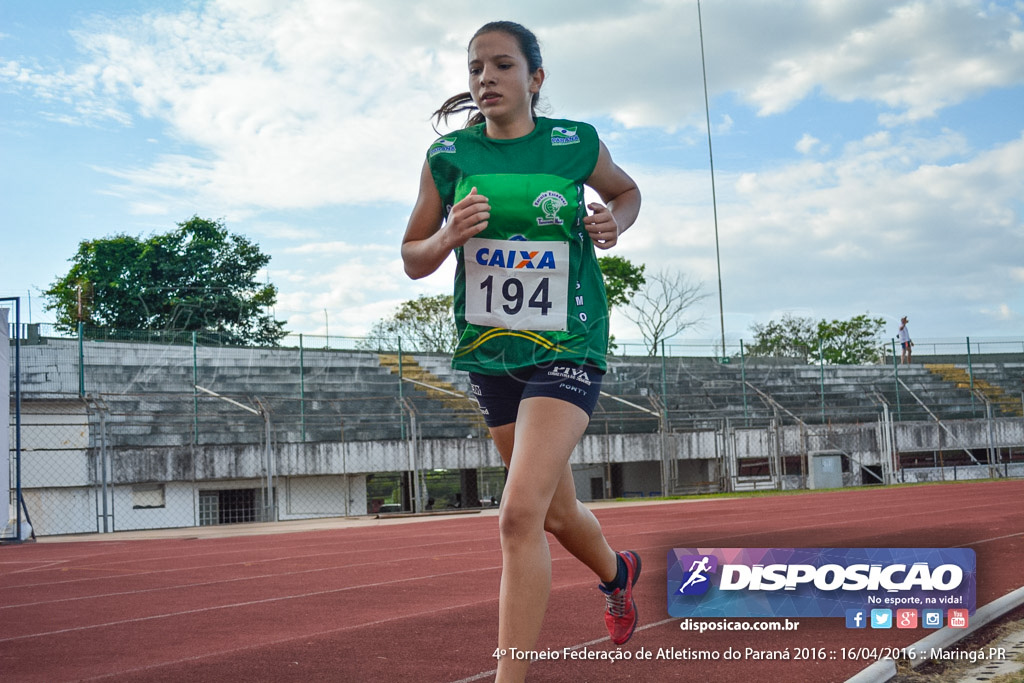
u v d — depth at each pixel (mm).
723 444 23766
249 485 19469
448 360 26188
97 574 6797
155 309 34781
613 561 2748
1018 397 29797
